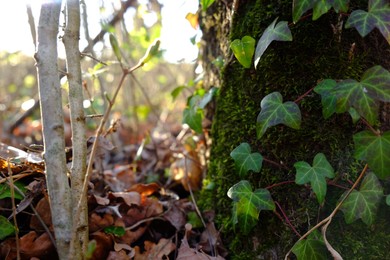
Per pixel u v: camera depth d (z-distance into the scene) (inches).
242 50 15.4
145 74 54.8
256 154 15.8
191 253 16.9
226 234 18.0
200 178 22.9
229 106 18.0
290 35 14.1
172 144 30.4
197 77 22.8
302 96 14.8
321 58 15.2
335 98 13.9
